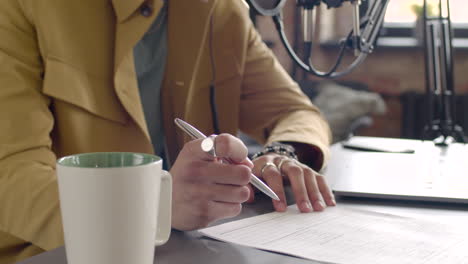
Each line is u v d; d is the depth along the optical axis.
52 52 0.91
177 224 0.65
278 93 1.30
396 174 0.98
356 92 3.26
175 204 0.65
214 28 1.20
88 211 0.43
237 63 1.25
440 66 1.40
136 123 0.97
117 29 0.95
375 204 0.81
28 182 0.71
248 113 1.32
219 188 0.65
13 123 0.80
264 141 1.32
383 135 3.50
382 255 0.56
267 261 0.55
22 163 0.75
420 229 0.66
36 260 0.55
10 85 0.84
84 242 0.43
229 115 1.27
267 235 0.63
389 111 3.48
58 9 0.92
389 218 0.71
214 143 0.65
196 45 1.11
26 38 0.91
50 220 0.66
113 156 0.50
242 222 0.69
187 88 1.12
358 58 1.02
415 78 3.41
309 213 0.74
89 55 0.94
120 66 0.95
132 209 0.43
